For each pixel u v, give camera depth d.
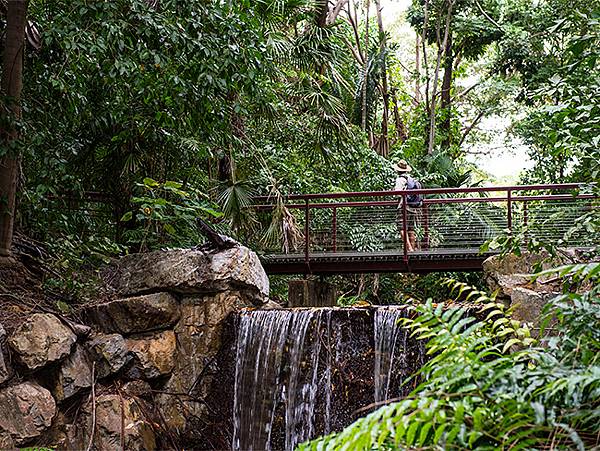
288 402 6.59
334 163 12.96
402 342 6.32
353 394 6.42
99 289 7.04
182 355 6.73
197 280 6.75
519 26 19.66
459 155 22.89
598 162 4.12
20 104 6.58
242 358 6.78
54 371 5.77
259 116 11.40
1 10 7.05
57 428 5.68
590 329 2.69
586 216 4.57
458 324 2.64
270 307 7.42
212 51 6.71
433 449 2.09
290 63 12.51
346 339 6.59
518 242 4.69
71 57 7.22
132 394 6.27
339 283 15.73
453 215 10.71
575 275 2.87
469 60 22.02
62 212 8.05
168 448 6.34
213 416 6.62
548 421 2.12
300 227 11.38
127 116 8.09
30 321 5.69
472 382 2.40
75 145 8.23
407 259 10.48
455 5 20.92
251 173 11.27
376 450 2.37
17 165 6.75
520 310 5.50
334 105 12.58
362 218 11.25
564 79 4.37
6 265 6.51
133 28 6.75
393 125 23.03
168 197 8.87
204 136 8.38
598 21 4.19
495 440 2.17
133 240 8.39
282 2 11.02
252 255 7.27
